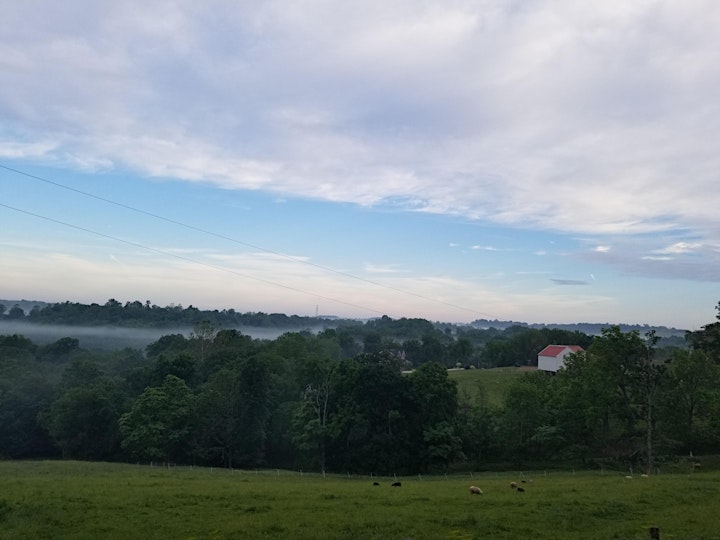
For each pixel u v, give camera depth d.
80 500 28.16
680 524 24.41
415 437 78.62
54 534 21.61
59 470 57.06
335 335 184.75
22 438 96.19
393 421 78.75
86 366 106.44
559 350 147.12
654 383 67.00
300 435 80.50
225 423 85.56
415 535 21.84
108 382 96.06
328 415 83.25
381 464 75.00
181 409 80.81
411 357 190.25
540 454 81.31
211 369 107.62
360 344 191.00
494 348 185.38
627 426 79.56
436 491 33.88
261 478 51.47
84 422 88.44
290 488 35.25
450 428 77.31
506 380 129.38
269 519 24.28
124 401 90.50
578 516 25.88
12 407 97.44
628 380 72.50
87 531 22.03
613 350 75.19
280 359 107.31
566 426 78.94
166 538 20.97
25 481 38.12
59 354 144.75
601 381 77.00
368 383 79.75
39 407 99.06
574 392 79.56
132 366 121.44
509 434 82.75
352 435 79.81
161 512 25.72
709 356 80.38
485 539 21.67
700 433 78.00
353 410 79.44
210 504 27.89
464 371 153.88
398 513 25.89
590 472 66.44
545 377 96.06
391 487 37.31
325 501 29.25
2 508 25.50
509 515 25.67
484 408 88.25
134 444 77.31
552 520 25.08
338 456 81.00
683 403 78.94
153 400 80.12
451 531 22.70
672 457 71.88
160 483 37.81
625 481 40.16
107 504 27.31
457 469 78.44
